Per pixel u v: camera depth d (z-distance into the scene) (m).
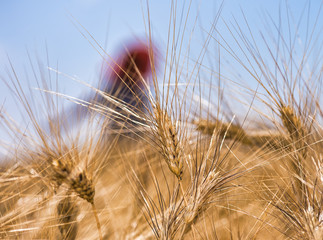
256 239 0.47
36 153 0.42
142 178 0.54
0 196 0.46
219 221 0.50
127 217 0.51
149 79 0.42
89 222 0.51
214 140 0.45
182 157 0.43
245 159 0.49
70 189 0.42
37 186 0.47
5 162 0.44
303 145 0.45
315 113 0.45
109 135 0.48
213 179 0.42
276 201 0.45
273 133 0.50
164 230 0.41
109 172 0.57
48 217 0.44
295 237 0.41
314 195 0.40
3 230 0.44
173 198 0.43
